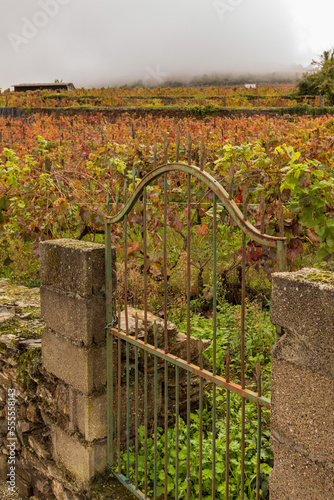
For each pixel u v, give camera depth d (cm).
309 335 165
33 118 2928
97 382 305
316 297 161
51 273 327
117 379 309
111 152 746
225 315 496
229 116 3164
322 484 165
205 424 338
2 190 594
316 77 3662
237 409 353
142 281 534
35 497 368
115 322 305
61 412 333
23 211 592
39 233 584
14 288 531
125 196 293
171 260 579
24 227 602
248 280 592
